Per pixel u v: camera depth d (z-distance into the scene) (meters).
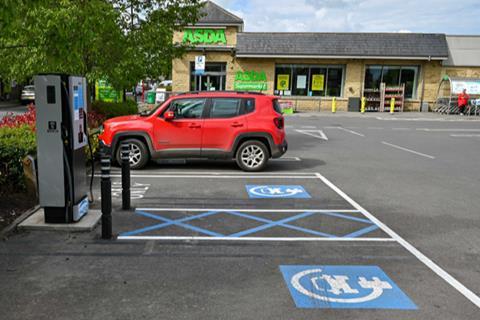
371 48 29.53
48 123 5.68
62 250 5.24
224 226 6.27
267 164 11.50
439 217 6.95
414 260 5.15
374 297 4.20
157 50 13.53
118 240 5.61
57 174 5.79
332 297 4.18
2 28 5.31
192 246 5.46
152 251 5.27
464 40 30.25
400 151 14.40
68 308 3.91
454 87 29.25
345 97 30.86
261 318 3.78
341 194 8.33
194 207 7.22
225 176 9.82
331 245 5.60
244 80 30.55
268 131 10.20
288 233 6.03
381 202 7.80
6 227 5.86
